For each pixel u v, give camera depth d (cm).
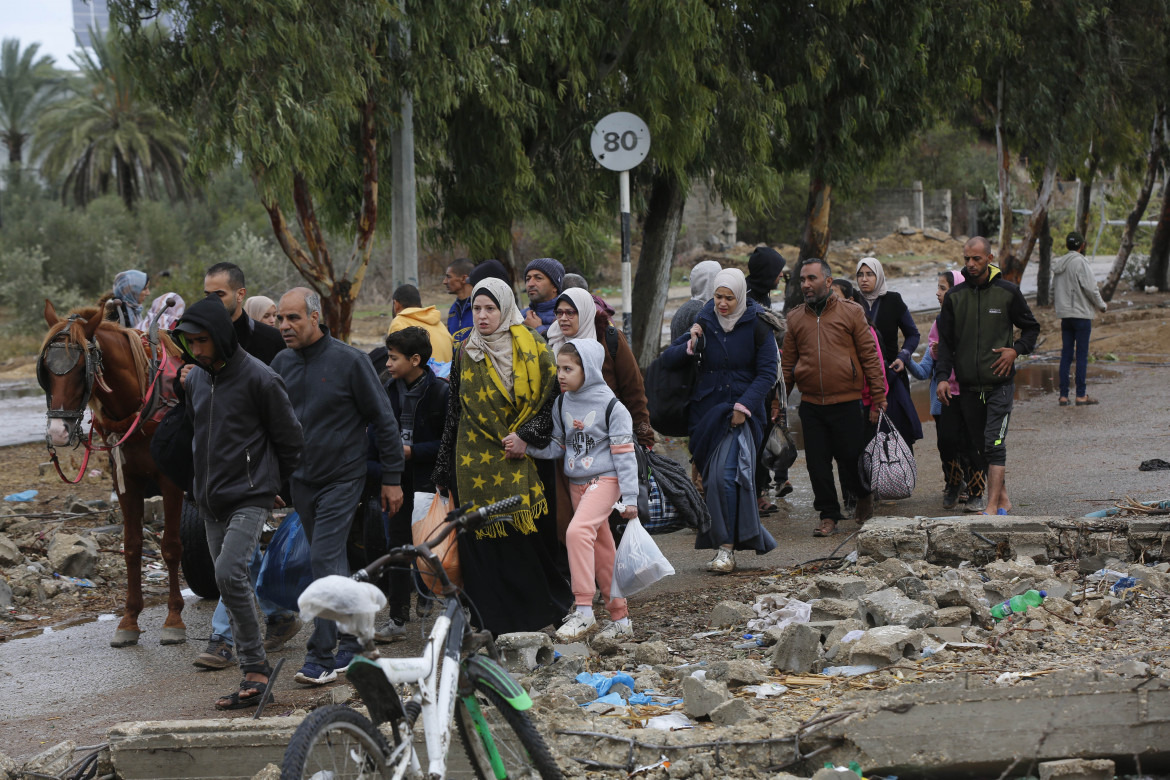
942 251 7462
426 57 1631
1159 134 3753
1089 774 548
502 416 824
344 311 1797
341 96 1551
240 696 798
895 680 686
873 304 1338
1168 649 719
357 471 859
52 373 934
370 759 504
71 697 853
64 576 1197
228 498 802
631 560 859
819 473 1220
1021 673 675
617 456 861
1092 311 1970
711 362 1098
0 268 5472
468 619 559
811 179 2386
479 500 822
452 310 1251
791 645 738
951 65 2419
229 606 798
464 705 553
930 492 1423
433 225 1975
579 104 1902
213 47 1575
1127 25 2981
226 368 802
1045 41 2877
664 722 647
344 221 2003
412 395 933
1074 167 3184
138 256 5878
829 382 1194
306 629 1031
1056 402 2048
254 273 5078
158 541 1350
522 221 2025
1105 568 933
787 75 2161
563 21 1727
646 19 1823
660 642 817
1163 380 2242
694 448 1087
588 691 703
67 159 6181
